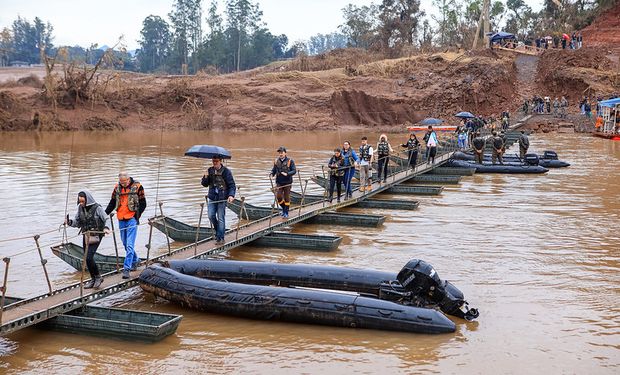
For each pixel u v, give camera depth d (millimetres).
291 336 9148
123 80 77125
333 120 67438
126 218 11070
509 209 19750
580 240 15141
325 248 14383
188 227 15688
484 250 14203
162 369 8016
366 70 76938
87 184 24891
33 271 12734
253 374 7855
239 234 14461
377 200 20438
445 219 18188
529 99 67438
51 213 18859
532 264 12953
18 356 8445
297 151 42188
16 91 69812
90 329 9133
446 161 31000
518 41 91000
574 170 30469
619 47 78625
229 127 66875
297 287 11156
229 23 160500
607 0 97562
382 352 8516
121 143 48188
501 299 10703
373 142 49719
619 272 12320
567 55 70438
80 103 66750
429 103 68812
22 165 31984
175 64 164125
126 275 10875
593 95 63656
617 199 21500
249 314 9820
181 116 69188
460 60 73875
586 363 8125
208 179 13594
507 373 7840
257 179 27078
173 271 10727
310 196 20516
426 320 9172
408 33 103312
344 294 9688
